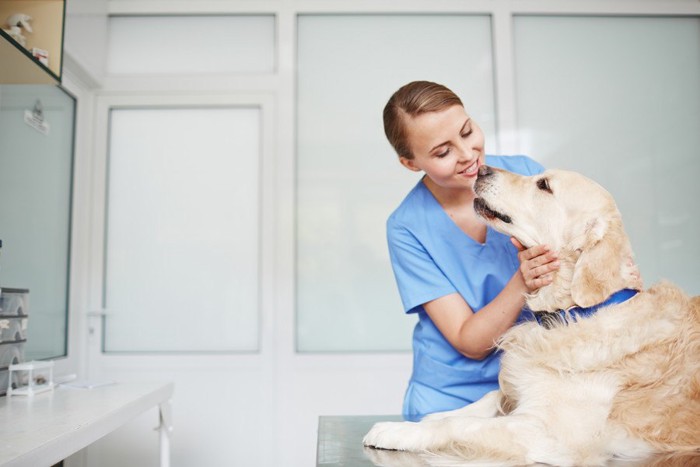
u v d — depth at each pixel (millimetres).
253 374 2652
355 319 2686
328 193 2730
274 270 2684
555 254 1138
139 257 2711
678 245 2703
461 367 1434
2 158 2064
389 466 942
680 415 1001
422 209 1491
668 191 2736
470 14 2793
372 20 2789
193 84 2740
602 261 1139
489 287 1433
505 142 2725
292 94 2748
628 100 2768
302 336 2680
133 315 2689
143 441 2590
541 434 1005
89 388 1707
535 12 2771
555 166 2738
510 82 2742
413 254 1467
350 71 2777
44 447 1019
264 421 2629
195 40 2785
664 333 1070
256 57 2787
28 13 1675
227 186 2742
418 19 2777
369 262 2709
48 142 2412
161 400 1743
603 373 1056
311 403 2635
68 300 2576
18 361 1670
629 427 1003
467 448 1000
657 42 2787
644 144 2752
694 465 896
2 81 1685
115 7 2756
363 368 2645
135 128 2756
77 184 2627
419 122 1319
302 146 2748
